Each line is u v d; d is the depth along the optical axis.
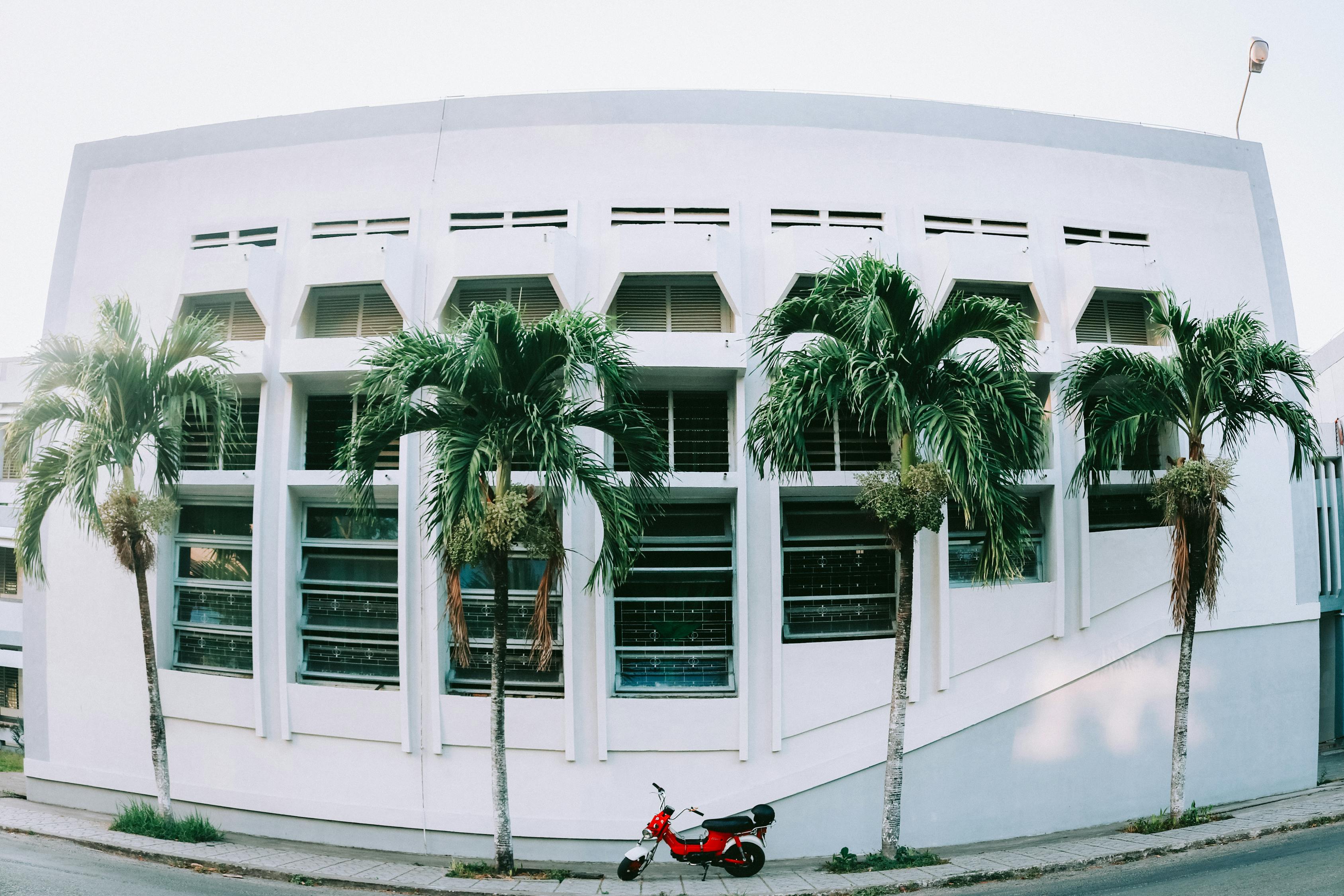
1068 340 15.57
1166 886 10.53
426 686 14.69
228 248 15.25
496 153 15.32
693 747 14.14
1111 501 16.52
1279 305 17.27
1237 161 17.45
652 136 15.20
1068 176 16.20
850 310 11.56
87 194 17.03
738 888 11.62
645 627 14.85
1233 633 16.59
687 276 15.00
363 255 14.61
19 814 15.50
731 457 14.82
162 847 12.90
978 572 15.16
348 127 15.84
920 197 15.50
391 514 15.49
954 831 14.69
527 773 14.30
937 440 10.89
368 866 12.97
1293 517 17.31
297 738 15.10
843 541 15.23
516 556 14.77
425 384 11.15
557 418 11.17
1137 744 15.77
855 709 14.52
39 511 12.59
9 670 22.61
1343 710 22.55
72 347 12.77
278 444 15.23
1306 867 11.04
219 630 15.96
